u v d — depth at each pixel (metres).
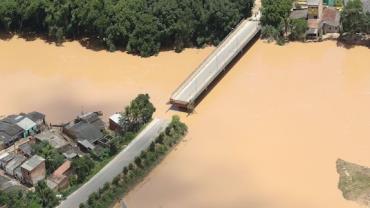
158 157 112.19
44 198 100.56
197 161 112.00
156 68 142.12
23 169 104.62
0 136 116.50
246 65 141.88
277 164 110.31
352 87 132.12
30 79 140.50
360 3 144.50
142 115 119.06
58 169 106.56
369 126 119.25
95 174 107.94
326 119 121.75
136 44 146.88
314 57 143.75
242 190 105.00
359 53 144.38
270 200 102.50
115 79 138.88
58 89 136.00
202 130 120.00
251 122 121.81
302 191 104.06
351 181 105.56
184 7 146.88
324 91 130.88
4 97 133.62
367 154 111.88
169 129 117.00
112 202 102.81
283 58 144.00
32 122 119.50
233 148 114.75
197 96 126.62
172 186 106.81
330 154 112.19
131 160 110.69
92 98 132.12
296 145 114.81
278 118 122.69
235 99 129.38
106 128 120.00
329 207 100.69
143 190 106.25
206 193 104.81
